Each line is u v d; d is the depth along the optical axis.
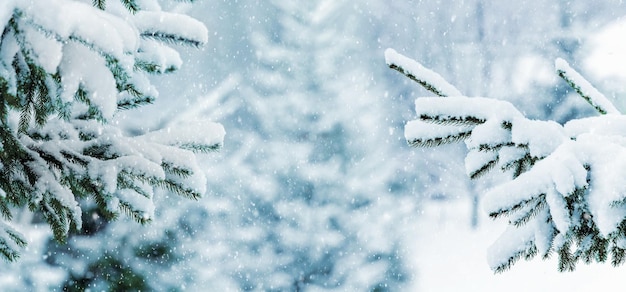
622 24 10.96
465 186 11.70
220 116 11.80
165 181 2.19
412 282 10.97
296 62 12.49
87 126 2.27
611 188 1.64
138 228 8.54
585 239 1.85
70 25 1.63
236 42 12.20
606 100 2.31
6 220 2.24
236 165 11.45
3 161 2.12
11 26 1.75
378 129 12.32
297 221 11.30
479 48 11.94
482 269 10.65
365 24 12.61
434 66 12.32
